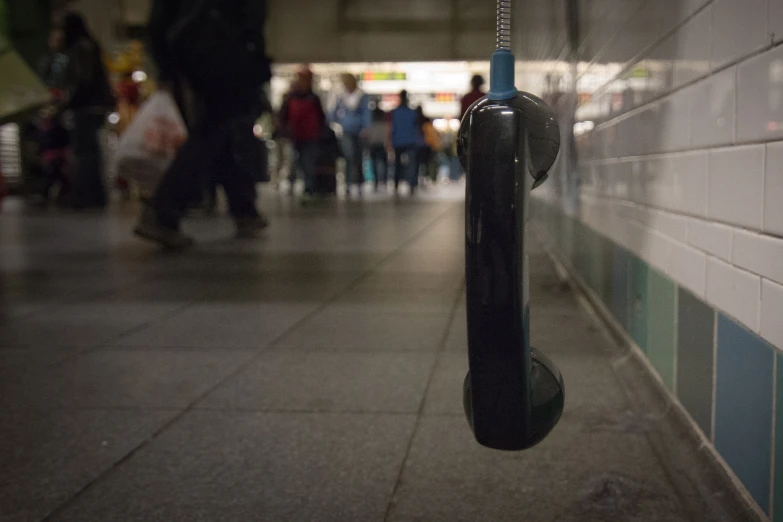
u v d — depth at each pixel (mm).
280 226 8781
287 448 2422
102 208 11656
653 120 2701
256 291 4852
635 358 2971
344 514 2010
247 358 3391
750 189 1799
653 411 2578
